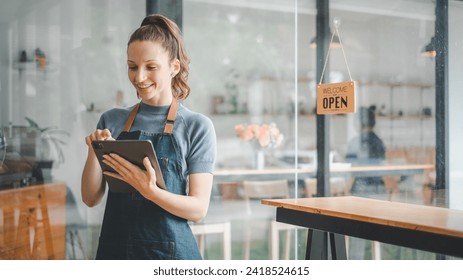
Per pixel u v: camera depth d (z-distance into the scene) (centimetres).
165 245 193
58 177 389
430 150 425
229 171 439
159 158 199
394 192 446
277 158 457
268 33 454
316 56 469
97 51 400
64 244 390
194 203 191
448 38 411
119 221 198
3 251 371
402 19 439
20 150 379
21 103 380
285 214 282
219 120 438
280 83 458
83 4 396
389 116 450
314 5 468
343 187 466
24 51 380
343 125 466
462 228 196
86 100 397
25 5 380
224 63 439
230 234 440
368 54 459
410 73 435
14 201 376
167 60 196
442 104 419
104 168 196
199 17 431
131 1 410
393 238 219
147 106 207
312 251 286
